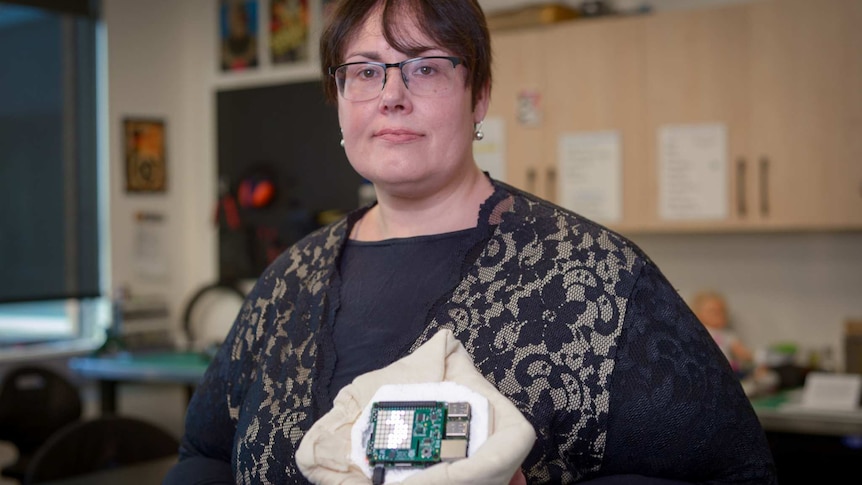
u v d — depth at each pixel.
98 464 2.74
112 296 4.99
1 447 4.49
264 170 4.99
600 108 3.78
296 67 4.89
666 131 3.66
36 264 4.79
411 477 0.97
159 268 5.20
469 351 1.19
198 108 5.25
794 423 3.12
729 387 1.19
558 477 1.16
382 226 1.36
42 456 2.64
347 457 1.04
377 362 1.23
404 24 1.21
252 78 5.04
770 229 3.54
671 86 3.64
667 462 1.17
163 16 5.24
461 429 1.00
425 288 1.26
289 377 1.30
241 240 5.06
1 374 4.55
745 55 3.52
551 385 1.16
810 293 3.76
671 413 1.15
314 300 1.34
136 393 4.84
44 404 4.01
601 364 1.16
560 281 1.20
